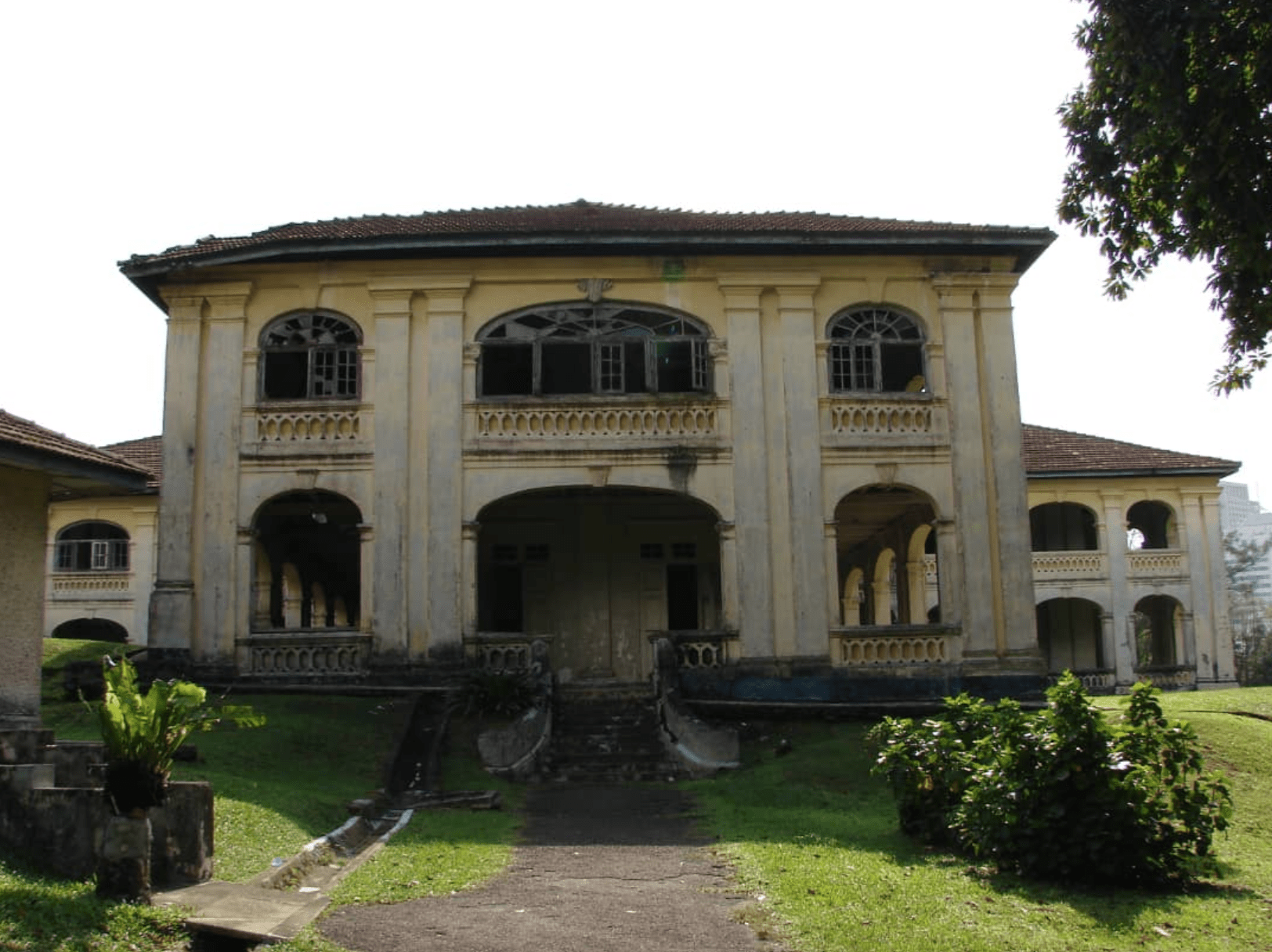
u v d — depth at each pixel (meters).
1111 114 10.43
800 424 21.03
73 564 34.28
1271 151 9.40
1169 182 10.15
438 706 19.14
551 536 24.64
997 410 21.36
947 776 11.15
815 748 17.84
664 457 20.81
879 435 21.17
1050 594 34.25
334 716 18.20
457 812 14.10
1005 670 20.53
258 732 16.44
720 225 21.92
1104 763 9.70
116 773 8.04
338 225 23.61
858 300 21.48
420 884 9.77
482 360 22.59
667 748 17.39
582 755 17.36
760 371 21.14
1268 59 9.12
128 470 13.73
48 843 8.71
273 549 26.64
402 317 21.11
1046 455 35.47
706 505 21.08
